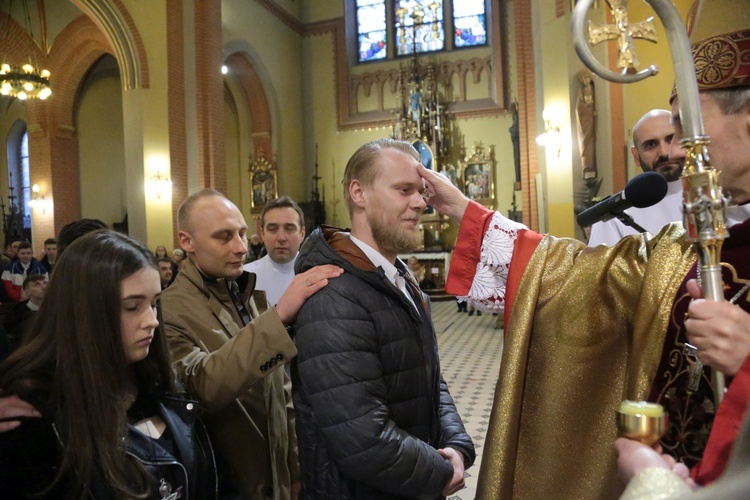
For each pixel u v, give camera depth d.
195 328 1.88
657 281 1.22
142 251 1.34
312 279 1.47
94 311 1.23
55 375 1.20
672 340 1.16
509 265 1.48
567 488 1.32
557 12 9.42
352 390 1.35
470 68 17.05
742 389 0.81
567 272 1.40
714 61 1.04
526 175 11.99
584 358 1.35
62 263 1.27
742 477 0.45
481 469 1.34
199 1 12.20
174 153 11.45
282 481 1.95
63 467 1.14
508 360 1.36
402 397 1.46
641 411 0.74
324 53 18.12
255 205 16.73
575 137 9.34
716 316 0.84
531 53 11.88
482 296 1.51
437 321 11.38
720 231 0.88
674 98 1.09
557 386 1.36
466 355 7.90
